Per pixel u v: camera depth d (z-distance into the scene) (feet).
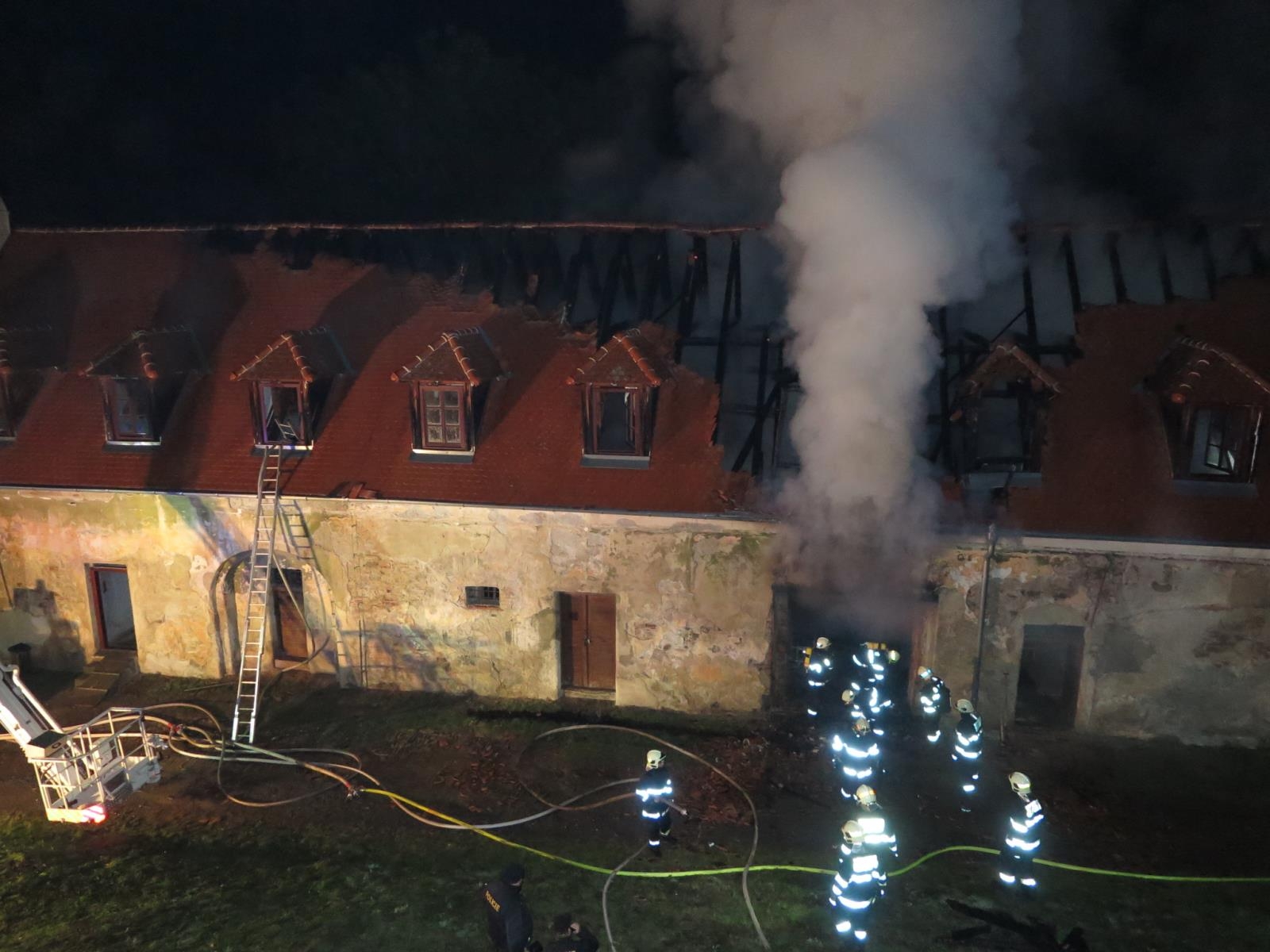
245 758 52.90
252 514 57.31
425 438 57.11
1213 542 49.01
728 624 54.75
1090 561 50.67
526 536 55.31
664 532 53.72
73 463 59.26
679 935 39.93
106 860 44.78
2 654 61.93
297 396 58.39
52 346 62.69
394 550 56.90
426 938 39.55
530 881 43.16
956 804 48.88
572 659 58.65
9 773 52.65
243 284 65.62
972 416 53.26
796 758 52.47
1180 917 40.96
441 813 48.16
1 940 39.50
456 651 58.39
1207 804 48.34
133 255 67.46
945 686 51.08
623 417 56.24
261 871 43.91
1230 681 51.26
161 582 59.62
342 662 59.72
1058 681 55.26
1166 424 52.75
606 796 49.65
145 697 59.36
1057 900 41.98
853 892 37.93
